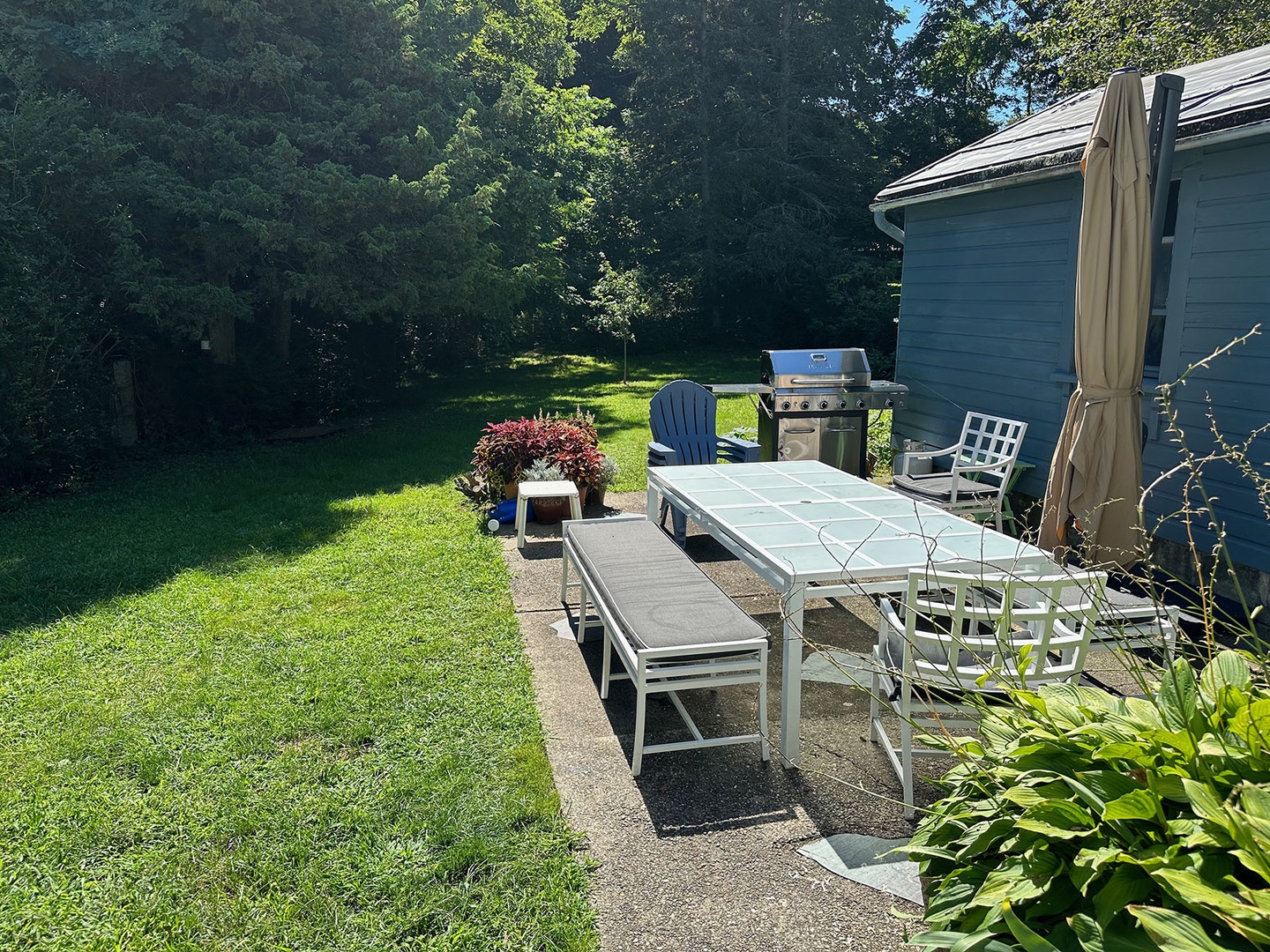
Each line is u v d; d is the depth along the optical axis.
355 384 14.75
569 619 5.11
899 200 7.72
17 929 2.57
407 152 12.52
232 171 11.68
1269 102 4.39
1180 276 5.33
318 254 11.73
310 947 2.47
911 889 2.71
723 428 12.44
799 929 2.55
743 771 3.43
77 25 10.63
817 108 26.36
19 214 8.91
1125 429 4.46
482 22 16.20
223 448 11.73
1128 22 14.73
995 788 2.11
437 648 4.58
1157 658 2.95
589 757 3.54
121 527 7.37
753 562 3.83
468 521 7.42
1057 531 4.70
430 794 3.20
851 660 4.49
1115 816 1.67
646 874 2.80
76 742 3.63
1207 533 5.26
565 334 24.73
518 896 2.66
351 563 6.16
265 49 11.48
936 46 29.45
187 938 2.53
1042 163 5.85
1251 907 1.39
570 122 19.89
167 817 3.10
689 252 26.59
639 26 26.89
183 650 4.63
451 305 13.62
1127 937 1.56
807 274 25.72
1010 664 3.15
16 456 8.66
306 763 3.46
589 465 7.97
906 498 4.80
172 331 11.16
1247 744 1.75
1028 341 6.70
